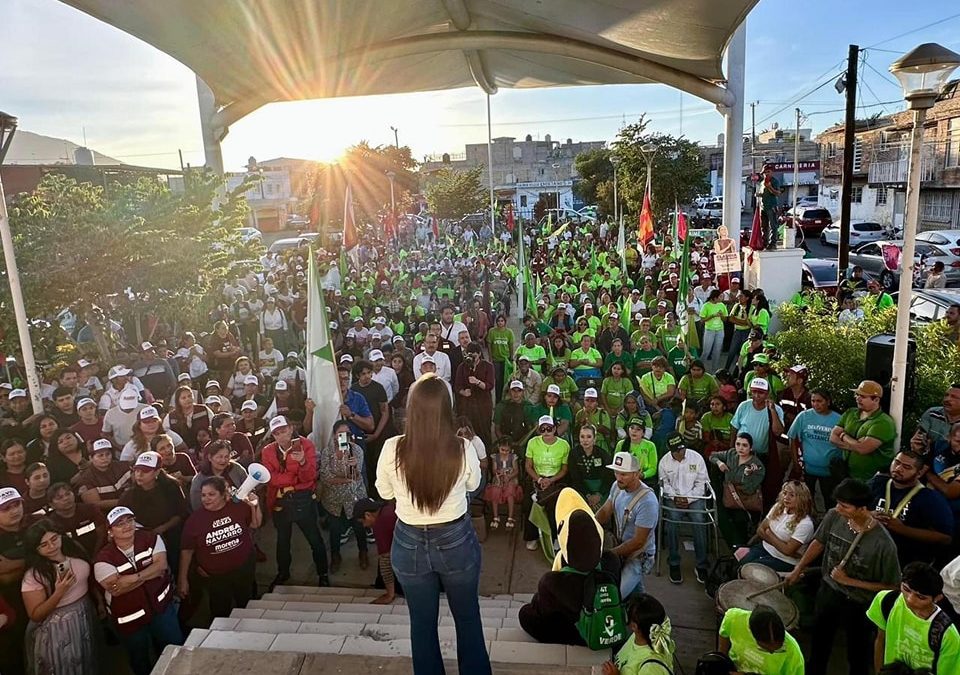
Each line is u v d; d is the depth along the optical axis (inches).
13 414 339.6
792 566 229.3
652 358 429.4
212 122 701.3
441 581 124.9
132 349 463.5
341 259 788.0
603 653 172.2
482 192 2133.4
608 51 624.7
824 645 200.8
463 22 609.0
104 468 261.4
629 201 1456.7
